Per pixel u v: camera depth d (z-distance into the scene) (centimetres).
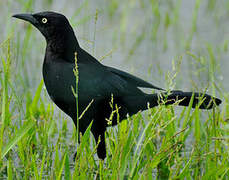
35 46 1570
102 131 938
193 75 1398
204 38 1653
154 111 991
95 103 916
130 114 938
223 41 1625
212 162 833
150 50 1588
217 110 960
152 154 904
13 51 1081
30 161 865
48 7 1784
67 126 1138
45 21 944
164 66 1467
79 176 766
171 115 945
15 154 952
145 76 1394
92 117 926
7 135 925
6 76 872
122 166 744
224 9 1859
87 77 914
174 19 1723
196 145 871
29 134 925
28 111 1087
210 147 979
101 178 794
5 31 1589
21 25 1638
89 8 1797
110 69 962
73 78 915
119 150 792
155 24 1700
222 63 1463
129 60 1504
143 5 1870
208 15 1827
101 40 1622
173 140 930
